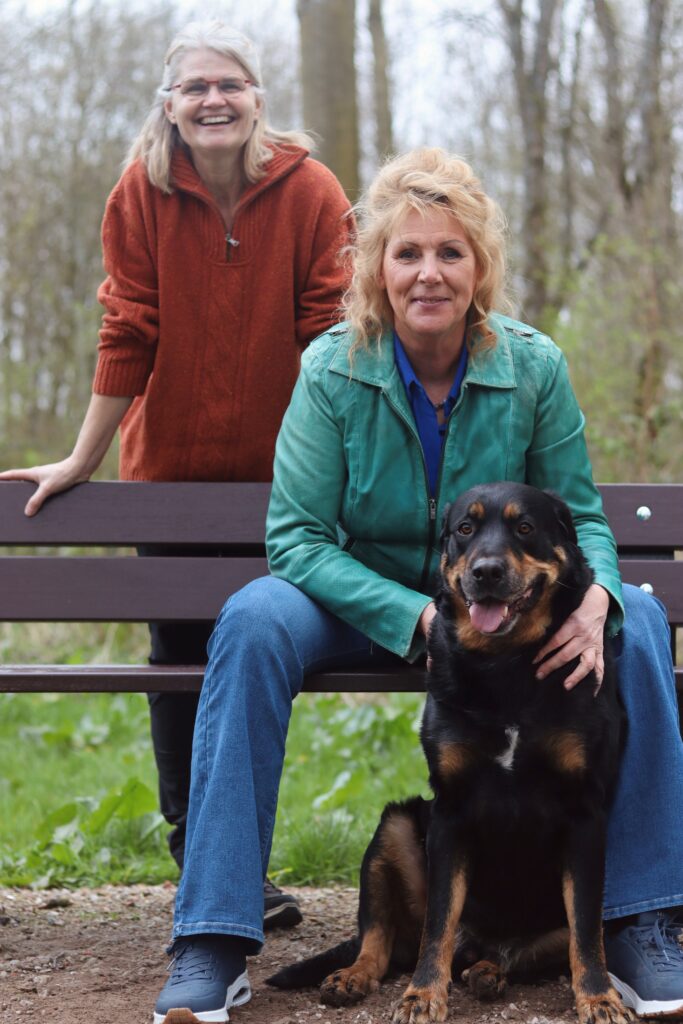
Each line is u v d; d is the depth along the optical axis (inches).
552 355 135.3
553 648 113.7
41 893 167.3
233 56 148.3
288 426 134.9
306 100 340.5
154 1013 109.0
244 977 112.8
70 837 184.5
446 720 115.4
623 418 341.4
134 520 150.5
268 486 151.6
